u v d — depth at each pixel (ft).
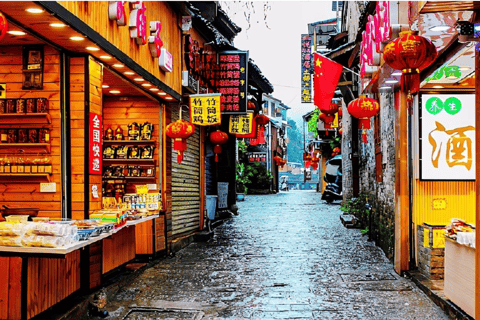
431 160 24.81
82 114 20.17
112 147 31.83
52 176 20.07
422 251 24.36
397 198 26.27
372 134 40.09
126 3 22.80
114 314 19.57
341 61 44.93
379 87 26.02
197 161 44.57
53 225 15.80
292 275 26.55
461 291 17.89
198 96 35.63
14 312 15.72
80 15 17.67
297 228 50.08
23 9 15.19
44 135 19.90
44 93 20.08
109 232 19.24
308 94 72.49
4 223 16.19
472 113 24.71
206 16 46.62
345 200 78.64
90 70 20.48
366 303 20.65
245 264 30.07
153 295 22.45
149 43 26.84
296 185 266.98
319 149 139.13
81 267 20.48
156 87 28.35
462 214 25.20
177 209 38.17
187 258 32.48
